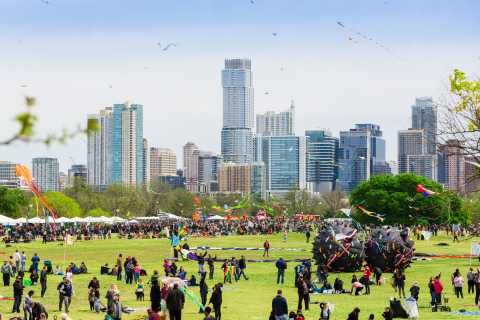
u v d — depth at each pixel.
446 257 58.97
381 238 45.12
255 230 106.69
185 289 24.22
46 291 35.22
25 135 5.92
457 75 18.66
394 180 98.88
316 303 30.53
